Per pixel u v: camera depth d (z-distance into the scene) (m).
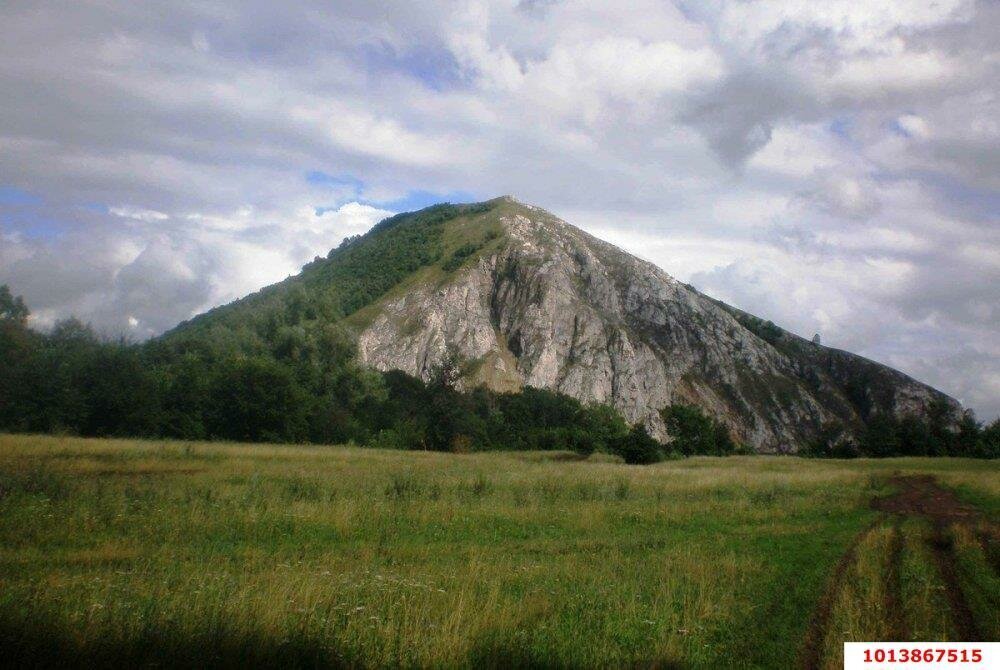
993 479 35.12
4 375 51.34
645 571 12.16
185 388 59.91
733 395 166.25
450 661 7.38
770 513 20.78
